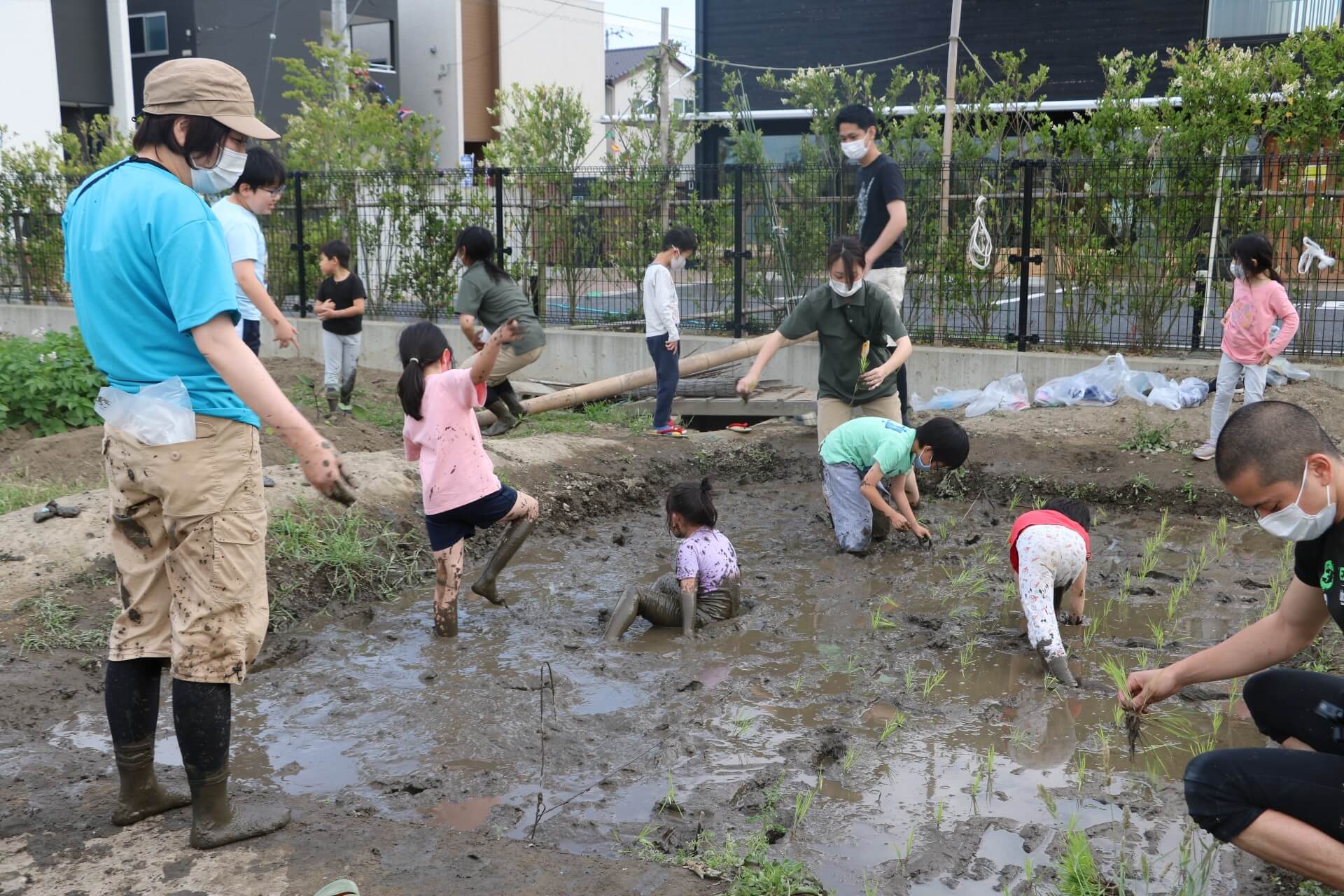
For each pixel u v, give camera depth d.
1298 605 3.19
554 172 12.45
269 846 3.47
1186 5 19.19
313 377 11.70
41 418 9.42
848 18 21.78
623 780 4.12
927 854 3.61
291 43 25.69
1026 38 20.44
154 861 3.36
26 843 3.47
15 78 19.61
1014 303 12.73
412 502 7.14
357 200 13.60
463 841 3.56
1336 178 9.62
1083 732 4.56
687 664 5.27
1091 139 10.73
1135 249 10.38
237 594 3.31
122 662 3.45
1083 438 8.70
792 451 9.20
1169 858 3.60
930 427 6.30
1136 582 6.38
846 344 7.24
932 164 11.16
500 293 9.16
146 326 3.15
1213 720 4.62
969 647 5.41
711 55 23.06
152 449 3.17
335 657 5.36
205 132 3.23
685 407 10.60
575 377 12.13
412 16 28.77
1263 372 7.76
